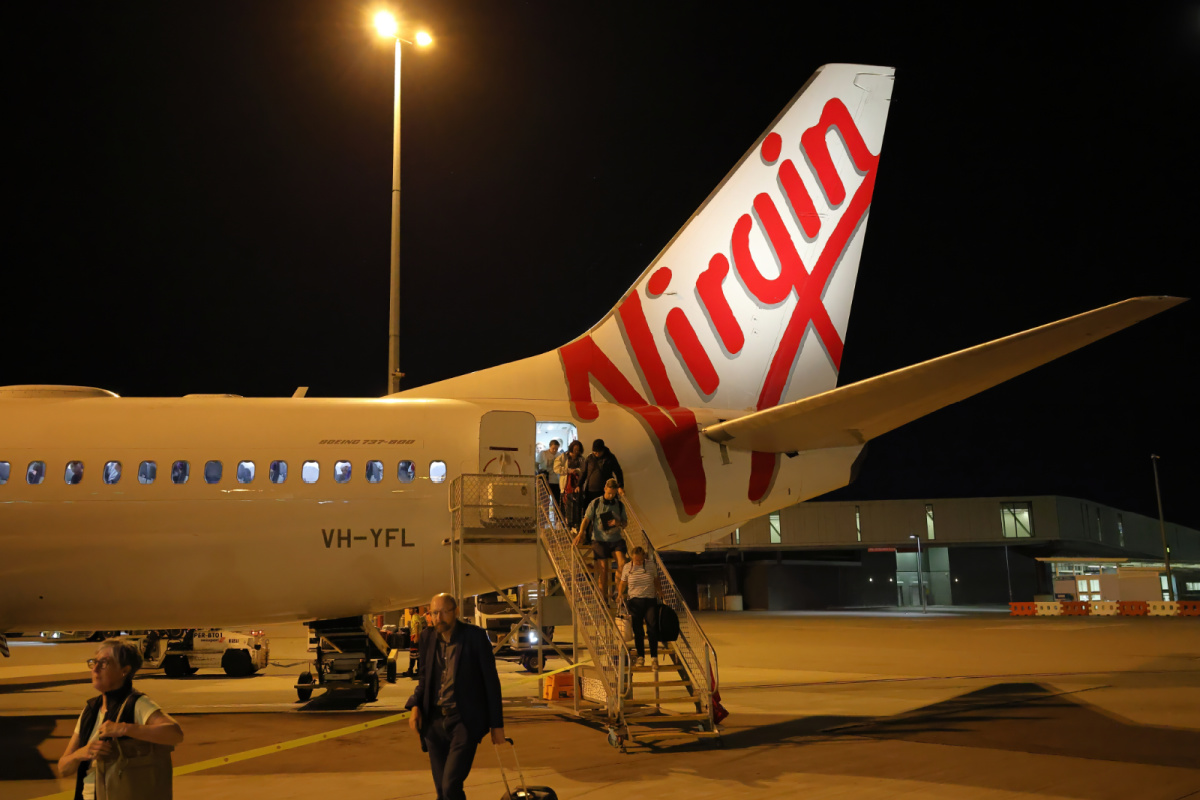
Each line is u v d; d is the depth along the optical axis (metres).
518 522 13.48
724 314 16.11
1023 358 10.86
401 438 14.34
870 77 16.59
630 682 11.06
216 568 13.80
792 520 72.50
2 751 11.03
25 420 14.05
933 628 38.62
